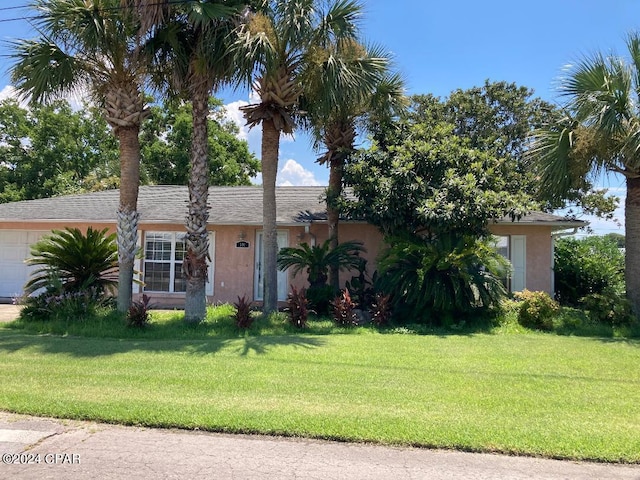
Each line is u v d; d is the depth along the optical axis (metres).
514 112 24.66
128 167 11.50
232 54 10.24
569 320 11.74
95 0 10.18
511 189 15.88
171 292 16.02
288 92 11.52
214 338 9.78
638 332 11.18
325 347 8.88
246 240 15.98
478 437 4.55
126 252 11.49
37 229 16.97
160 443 4.49
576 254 16.27
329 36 10.98
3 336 9.76
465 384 6.45
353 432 4.65
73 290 11.82
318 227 15.77
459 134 24.34
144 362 7.49
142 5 9.84
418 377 6.79
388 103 13.71
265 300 11.99
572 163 12.30
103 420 5.00
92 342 9.16
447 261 11.51
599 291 15.62
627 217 12.59
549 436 4.60
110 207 17.45
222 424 4.84
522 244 15.38
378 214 12.39
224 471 3.95
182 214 16.12
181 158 30.27
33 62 10.09
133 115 11.30
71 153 34.09
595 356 8.45
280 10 10.40
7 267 17.20
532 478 3.87
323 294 12.67
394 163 12.37
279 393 5.91
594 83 11.82
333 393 5.94
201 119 11.05
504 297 12.46
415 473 3.93
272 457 4.21
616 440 4.52
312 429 4.71
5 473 3.89
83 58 10.84
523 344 9.60
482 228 12.54
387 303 11.95
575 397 5.93
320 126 13.87
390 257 12.08
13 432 4.72
